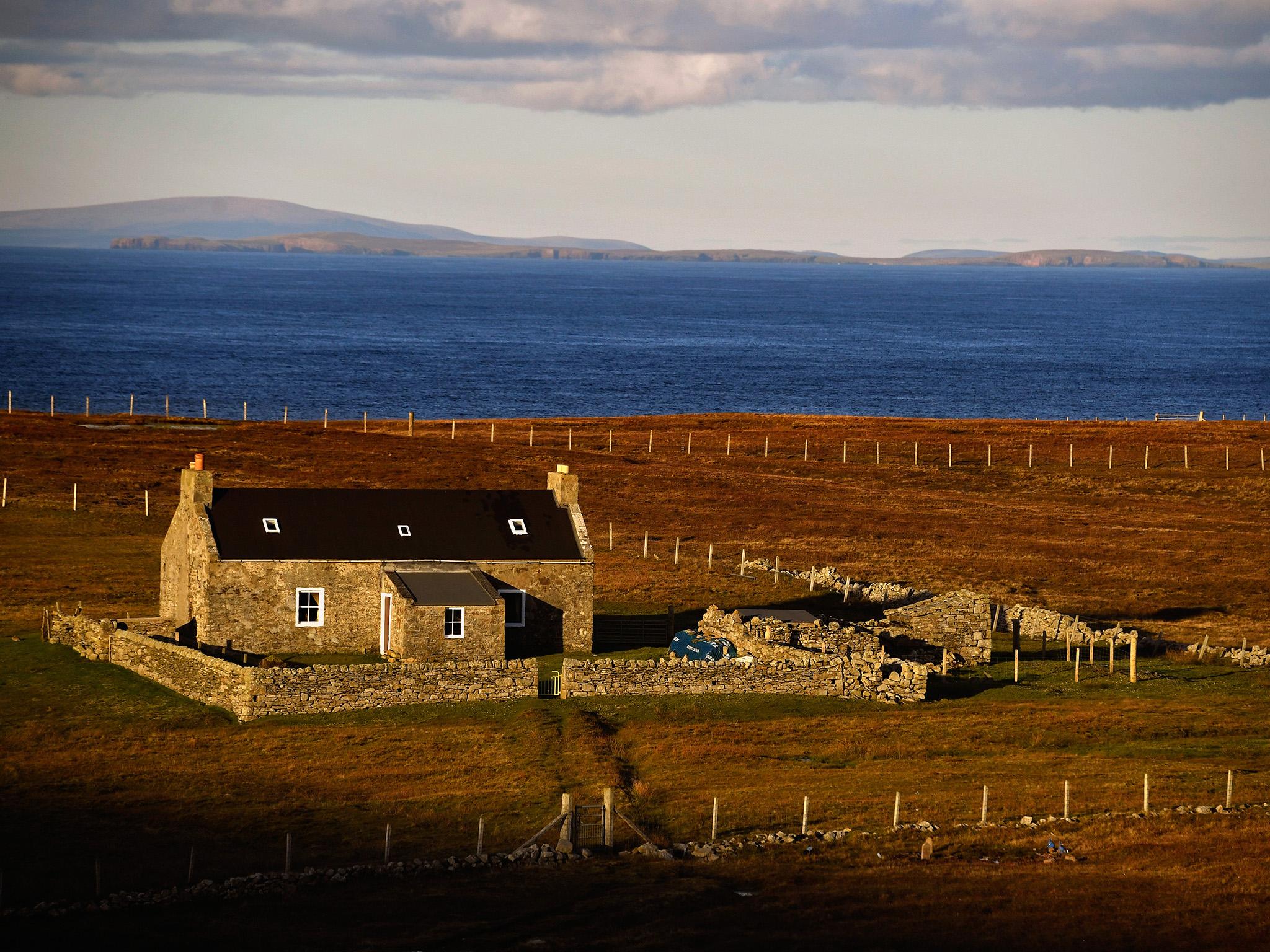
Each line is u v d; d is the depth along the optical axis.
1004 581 185.38
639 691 117.12
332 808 87.81
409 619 119.62
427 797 90.12
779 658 121.25
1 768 95.19
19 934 64.50
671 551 195.38
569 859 77.25
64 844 80.56
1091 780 94.00
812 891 71.38
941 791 91.06
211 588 123.38
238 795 90.38
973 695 122.75
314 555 126.12
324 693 110.50
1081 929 66.06
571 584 132.00
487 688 114.44
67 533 183.75
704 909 68.69
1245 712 115.75
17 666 121.50
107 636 123.56
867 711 114.88
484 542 131.88
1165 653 144.75
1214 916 67.69
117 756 98.69
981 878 73.75
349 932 65.19
